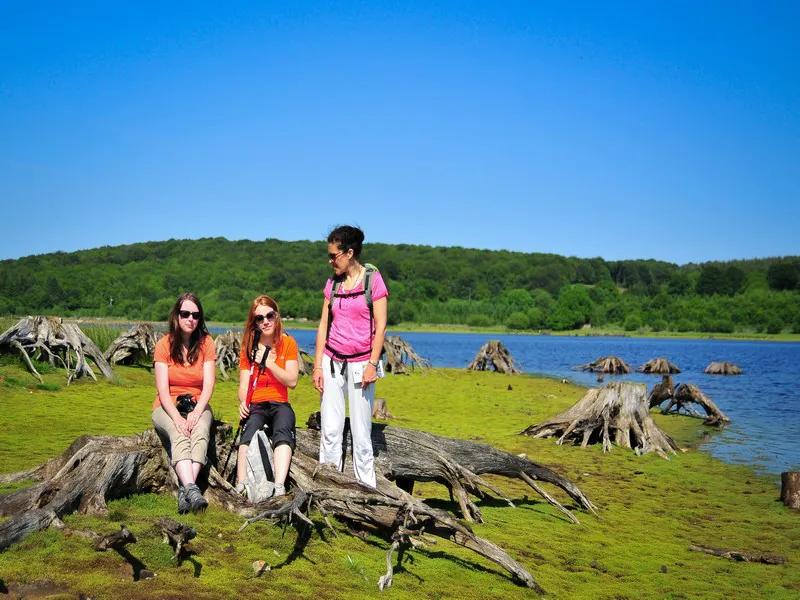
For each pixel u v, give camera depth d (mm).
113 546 4188
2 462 6758
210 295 128875
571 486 7766
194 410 5445
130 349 16750
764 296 126812
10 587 3652
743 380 29000
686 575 5809
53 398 11836
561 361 41594
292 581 4316
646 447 11820
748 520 7824
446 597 4586
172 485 5414
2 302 106812
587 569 5734
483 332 124750
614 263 194500
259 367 5734
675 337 111000
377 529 5668
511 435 12859
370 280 5711
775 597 5344
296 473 5715
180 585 3951
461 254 186625
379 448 6535
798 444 13203
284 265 154500
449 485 6863
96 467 4961
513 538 6344
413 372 26250
